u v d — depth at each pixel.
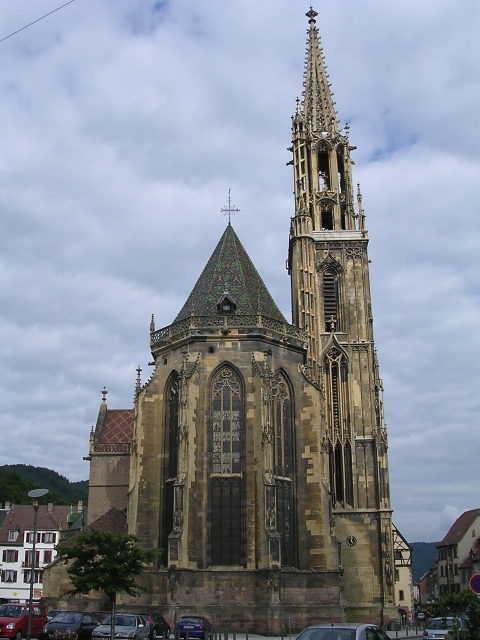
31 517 164.38
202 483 72.69
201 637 55.59
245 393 75.62
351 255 105.94
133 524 74.81
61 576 80.88
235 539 71.44
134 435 78.62
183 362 76.56
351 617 88.06
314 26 125.38
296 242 103.62
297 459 78.12
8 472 197.12
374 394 97.75
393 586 88.81
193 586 69.19
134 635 50.66
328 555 74.38
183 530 69.44
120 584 51.59
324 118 117.50
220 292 83.31
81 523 112.50
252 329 77.38
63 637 49.34
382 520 91.38
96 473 96.75
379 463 93.94
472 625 44.31
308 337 98.06
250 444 73.69
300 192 109.19
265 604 67.56
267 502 70.12
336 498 94.06
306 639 28.34
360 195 109.50
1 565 158.38
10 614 52.38
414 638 67.62
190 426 73.12
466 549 158.88
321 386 91.25
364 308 102.75
